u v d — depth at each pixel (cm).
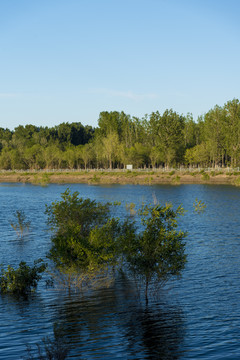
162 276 1761
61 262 1853
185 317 1518
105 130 15562
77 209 2420
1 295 1850
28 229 3484
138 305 1662
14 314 1573
